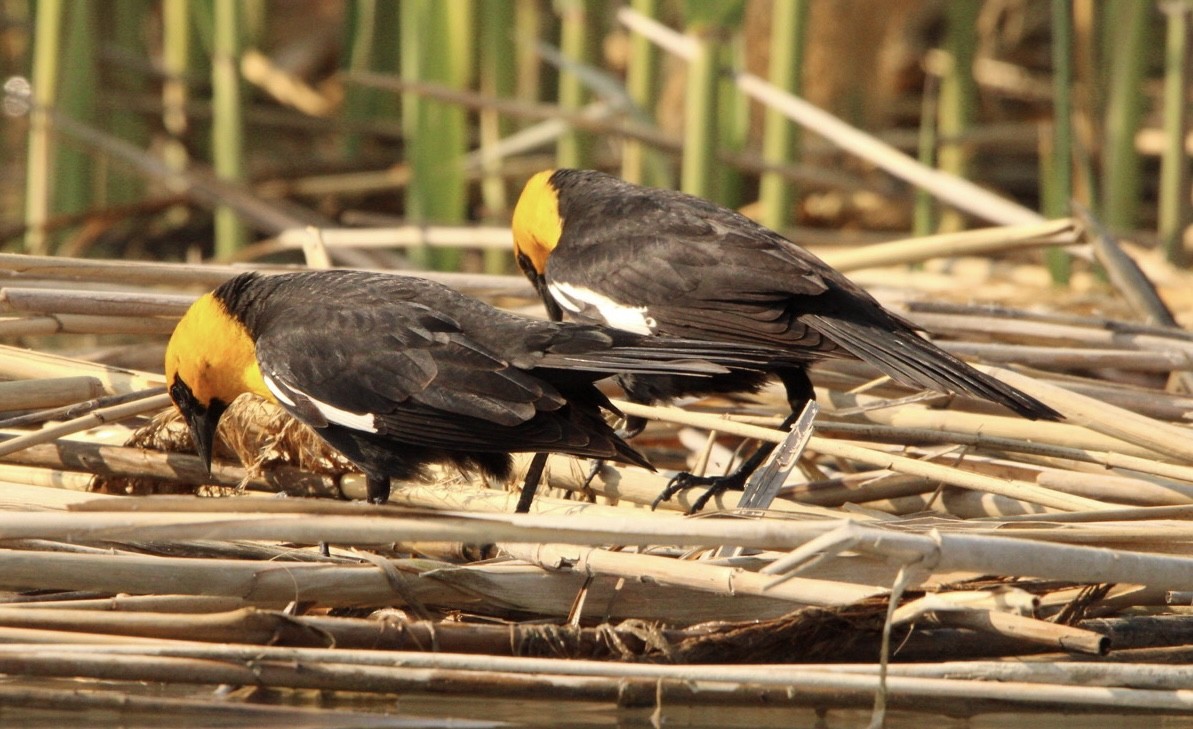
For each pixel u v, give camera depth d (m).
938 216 20.97
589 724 7.91
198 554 8.84
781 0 17.97
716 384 10.84
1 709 7.61
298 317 9.70
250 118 22.53
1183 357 11.77
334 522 7.35
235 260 17.31
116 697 7.60
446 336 9.30
